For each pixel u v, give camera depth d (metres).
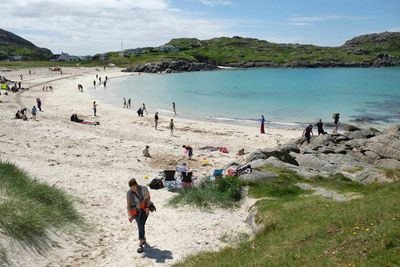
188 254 12.99
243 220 16.81
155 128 47.59
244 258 11.27
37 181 17.70
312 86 114.19
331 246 10.13
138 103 74.94
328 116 61.12
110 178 22.83
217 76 161.88
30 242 11.76
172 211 17.67
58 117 50.19
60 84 106.69
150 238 14.32
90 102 72.00
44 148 30.03
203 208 17.98
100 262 12.20
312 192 18.95
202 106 72.38
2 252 10.76
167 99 82.56
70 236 13.34
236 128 49.94
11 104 57.41
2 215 11.97
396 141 29.62
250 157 27.03
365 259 8.55
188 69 196.38
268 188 19.33
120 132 42.62
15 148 28.27
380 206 13.23
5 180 15.82
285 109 68.69
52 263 11.52
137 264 12.18
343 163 26.58
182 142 40.12
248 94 93.62
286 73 181.12
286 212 15.23
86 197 18.44
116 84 119.00
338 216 13.08
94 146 33.12
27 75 134.00
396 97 85.94
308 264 9.12
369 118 59.03
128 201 13.00
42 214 13.37
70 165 25.36
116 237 14.32
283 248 11.20
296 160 27.55
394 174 20.44
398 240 9.00
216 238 14.70
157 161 29.75
